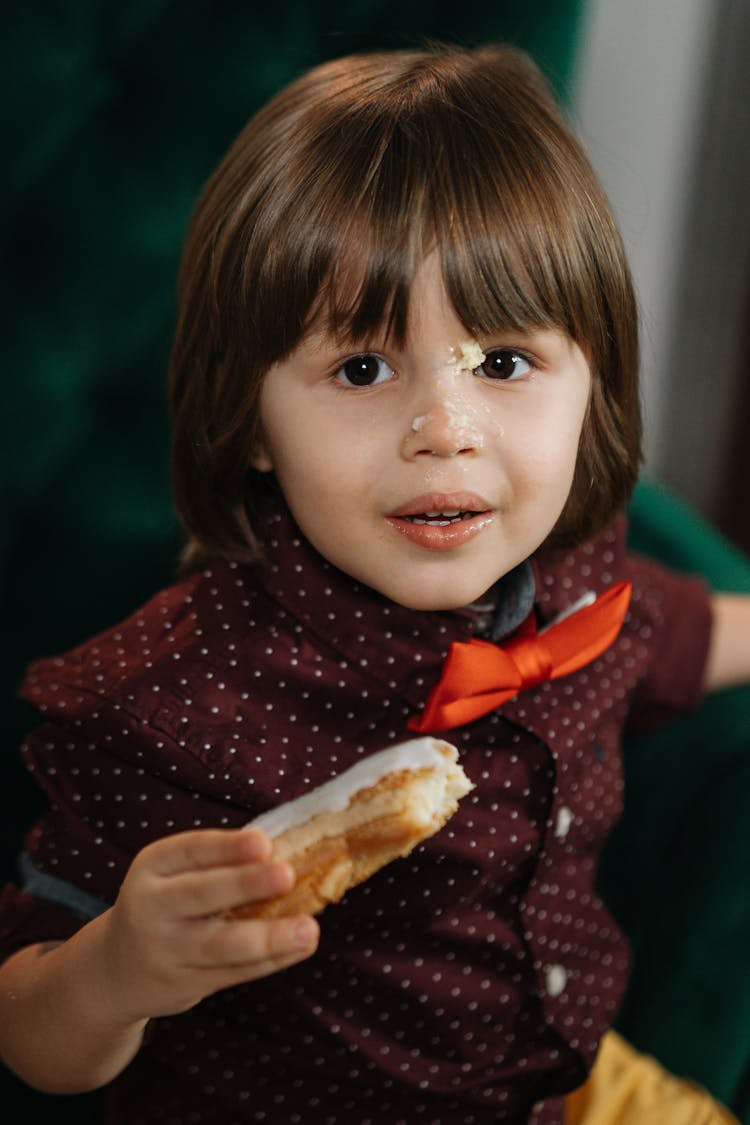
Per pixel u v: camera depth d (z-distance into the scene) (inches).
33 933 29.9
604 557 38.3
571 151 29.8
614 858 41.9
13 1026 28.2
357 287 26.4
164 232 43.4
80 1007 25.8
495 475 27.4
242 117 43.3
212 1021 32.6
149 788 30.1
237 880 21.5
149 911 22.6
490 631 33.3
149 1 41.6
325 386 27.5
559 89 45.3
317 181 27.3
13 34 40.1
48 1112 43.8
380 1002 32.0
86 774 30.5
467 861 31.4
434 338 26.7
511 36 44.1
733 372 64.9
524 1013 33.4
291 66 43.4
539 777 32.6
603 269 29.6
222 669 30.9
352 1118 33.3
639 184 60.6
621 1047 39.0
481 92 29.3
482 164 27.5
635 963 40.7
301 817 23.7
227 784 29.8
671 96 59.3
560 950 34.4
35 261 42.3
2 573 44.1
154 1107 33.9
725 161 60.7
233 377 29.5
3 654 44.4
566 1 44.2
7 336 42.4
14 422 43.0
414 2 43.8
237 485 31.5
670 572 41.5
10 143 40.8
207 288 30.1
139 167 42.8
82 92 41.6
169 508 45.6
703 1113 36.3
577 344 28.8
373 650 31.3
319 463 27.4
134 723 29.9
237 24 42.5
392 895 31.1
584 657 32.2
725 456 66.6
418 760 23.7
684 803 40.6
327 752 30.8
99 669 31.0
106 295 43.2
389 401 27.1
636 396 32.5
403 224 26.4
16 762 44.6
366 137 27.8
